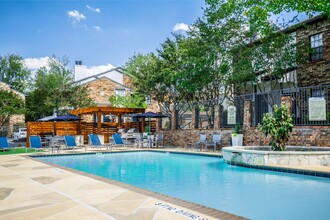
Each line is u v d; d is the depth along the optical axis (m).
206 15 18.53
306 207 5.92
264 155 10.60
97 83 37.97
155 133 23.39
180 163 13.27
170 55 22.23
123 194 5.95
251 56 17.70
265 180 8.86
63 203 5.27
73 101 33.91
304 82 17.86
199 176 9.74
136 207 4.96
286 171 9.70
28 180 7.67
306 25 17.16
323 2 12.26
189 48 19.77
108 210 4.80
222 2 18.09
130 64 34.06
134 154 17.66
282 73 18.03
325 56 16.55
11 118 34.25
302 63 17.80
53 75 35.69
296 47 17.59
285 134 11.20
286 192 7.24
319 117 13.38
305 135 13.38
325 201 6.37
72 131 24.72
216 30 18.34
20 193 6.11
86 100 34.38
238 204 6.19
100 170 11.54
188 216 4.44
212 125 19.44
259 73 18.81
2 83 35.56
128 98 33.03
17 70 56.81
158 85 24.62
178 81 21.64
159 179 9.33
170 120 22.72
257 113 16.31
